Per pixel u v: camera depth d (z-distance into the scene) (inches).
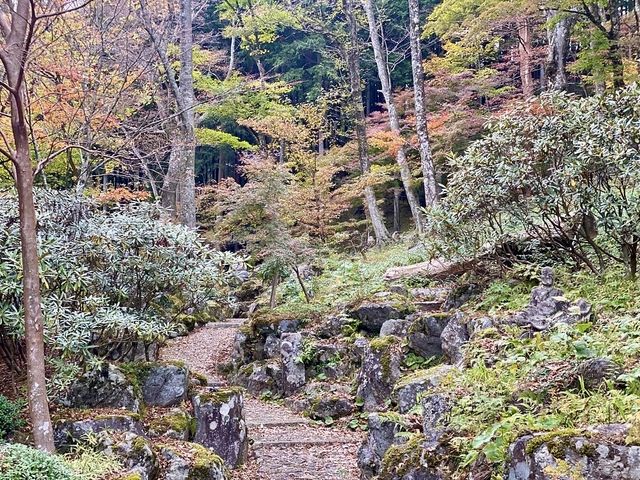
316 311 370.0
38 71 277.4
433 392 159.5
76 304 211.0
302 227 479.8
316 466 219.3
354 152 702.5
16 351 216.4
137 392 206.7
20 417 179.6
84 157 338.6
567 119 240.1
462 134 640.4
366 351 282.4
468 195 269.9
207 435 209.2
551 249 267.7
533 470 105.4
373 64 969.5
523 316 213.6
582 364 138.6
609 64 408.5
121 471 154.1
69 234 227.8
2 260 190.7
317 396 293.4
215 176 1024.9
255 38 793.6
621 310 194.9
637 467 97.1
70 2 250.2
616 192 229.1
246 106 665.0
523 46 641.6
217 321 496.1
